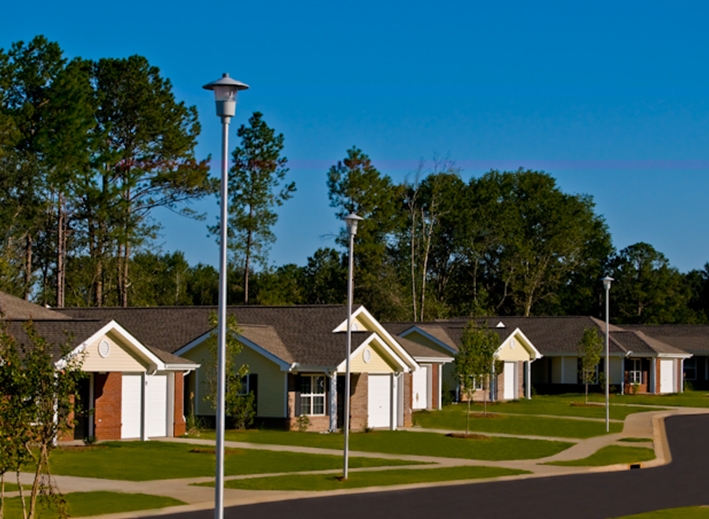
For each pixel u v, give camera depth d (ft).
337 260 271.90
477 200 316.40
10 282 187.93
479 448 119.34
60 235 200.34
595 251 338.75
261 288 247.50
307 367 132.36
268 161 234.38
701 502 77.41
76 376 54.85
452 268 322.14
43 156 189.78
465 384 137.49
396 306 266.16
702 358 270.67
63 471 85.76
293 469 93.45
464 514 69.00
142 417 115.55
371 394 140.67
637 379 239.50
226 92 53.36
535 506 73.61
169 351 137.80
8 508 65.26
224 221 53.78
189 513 66.08
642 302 346.95
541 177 327.26
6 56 192.03
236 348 121.80
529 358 213.25
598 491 83.56
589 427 150.92
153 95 204.23
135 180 202.90
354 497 77.05
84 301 228.84
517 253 312.50
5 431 50.49
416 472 94.38
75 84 190.19
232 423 132.67
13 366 52.06
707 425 158.51
